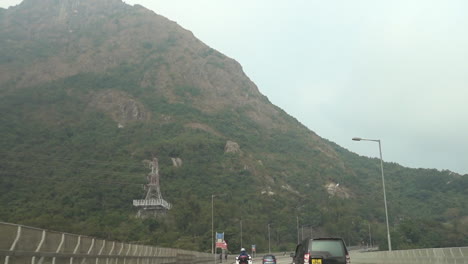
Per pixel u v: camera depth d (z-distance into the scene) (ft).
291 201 639.35
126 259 84.07
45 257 49.75
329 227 547.90
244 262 150.20
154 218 414.00
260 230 476.54
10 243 42.75
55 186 439.63
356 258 158.30
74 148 592.60
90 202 414.41
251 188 629.92
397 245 395.75
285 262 237.66
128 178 501.56
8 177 439.22
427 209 617.21
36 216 319.88
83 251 61.87
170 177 573.74
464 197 618.44
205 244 373.81
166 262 121.29
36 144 567.18
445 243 395.34
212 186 588.91
